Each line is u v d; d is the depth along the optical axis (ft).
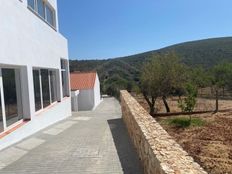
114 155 24.52
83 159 23.53
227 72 113.09
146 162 17.93
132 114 28.76
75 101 97.30
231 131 46.80
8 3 29.22
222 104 94.73
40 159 23.85
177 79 71.20
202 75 114.52
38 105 41.96
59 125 46.42
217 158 31.55
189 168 11.70
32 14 38.04
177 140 41.19
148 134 18.53
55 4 56.80
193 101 63.62
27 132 34.50
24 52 34.24
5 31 28.32
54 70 55.47
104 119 53.83
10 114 31.30
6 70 30.60
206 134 44.88
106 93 184.14
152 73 71.10
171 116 66.33
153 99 73.10
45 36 45.50
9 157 24.62
